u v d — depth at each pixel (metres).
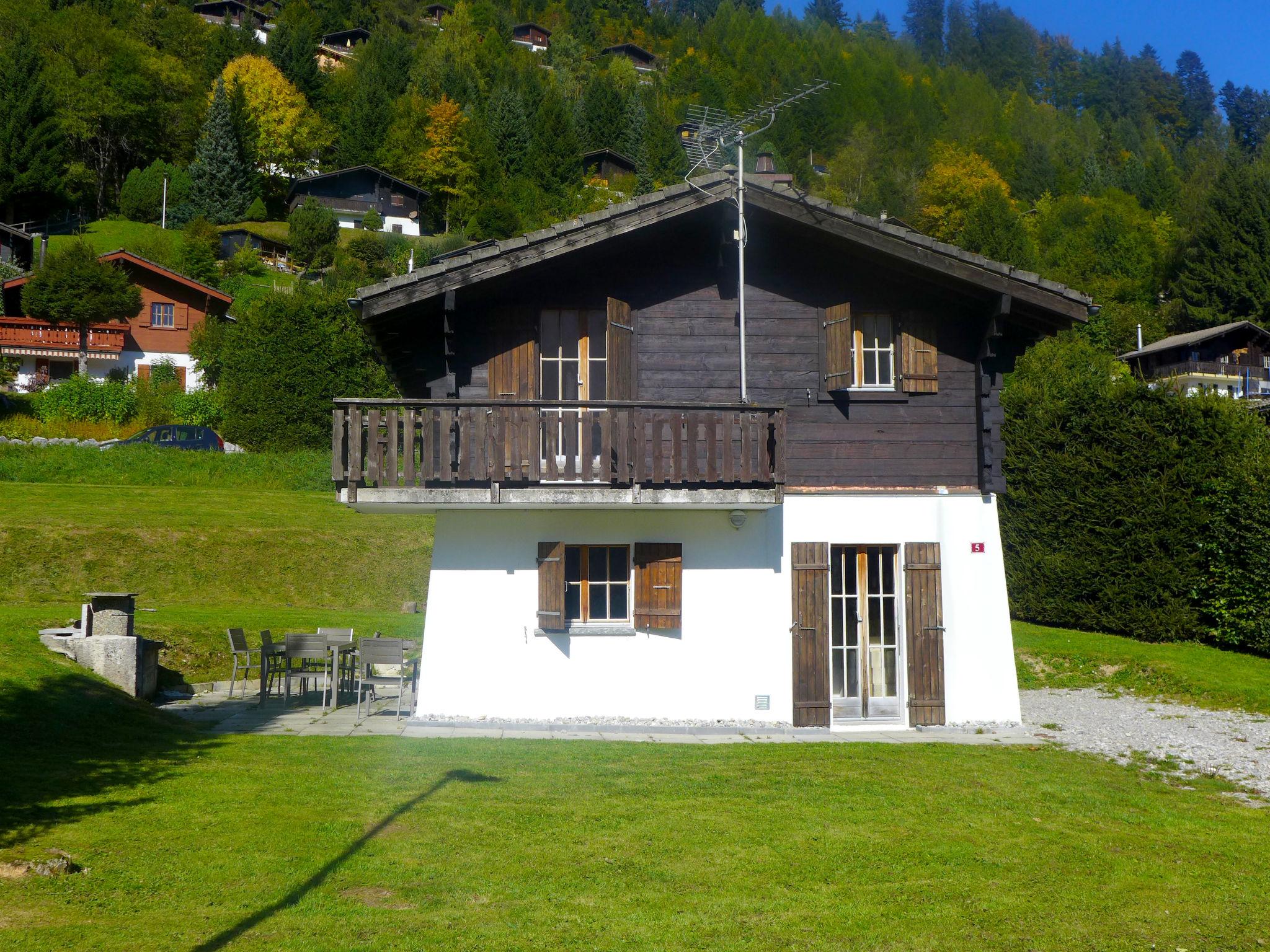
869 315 14.50
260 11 137.62
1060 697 16.95
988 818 9.44
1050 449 21.61
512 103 108.94
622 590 13.82
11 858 7.09
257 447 40.16
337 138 106.38
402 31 140.25
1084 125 134.88
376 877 7.35
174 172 89.12
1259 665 17.80
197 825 8.21
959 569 14.12
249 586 23.14
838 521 13.96
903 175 99.81
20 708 11.38
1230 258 71.88
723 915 7.04
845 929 6.92
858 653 14.16
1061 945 6.88
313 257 77.31
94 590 21.72
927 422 14.36
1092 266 84.38
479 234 91.31
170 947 5.98
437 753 11.18
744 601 13.74
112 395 40.66
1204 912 7.54
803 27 159.38
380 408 12.85
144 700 14.46
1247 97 155.12
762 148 15.08
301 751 11.12
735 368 14.16
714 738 12.68
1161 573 19.62
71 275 47.88
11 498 26.53
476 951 6.29
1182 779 11.59
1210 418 19.56
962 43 169.12
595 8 166.75
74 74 93.69
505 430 12.91
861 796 9.86
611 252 14.05
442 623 13.41
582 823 8.76
